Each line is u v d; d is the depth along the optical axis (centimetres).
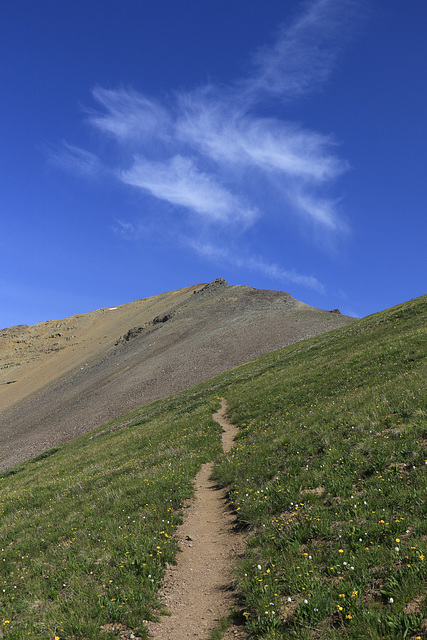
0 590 977
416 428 1163
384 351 2695
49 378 14650
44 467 3553
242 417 2705
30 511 1836
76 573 959
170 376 7781
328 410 1752
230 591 812
